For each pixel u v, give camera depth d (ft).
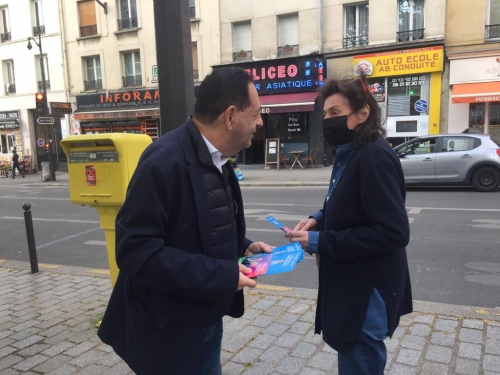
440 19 49.42
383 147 5.87
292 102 55.57
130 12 69.05
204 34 62.85
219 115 5.21
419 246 19.15
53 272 17.46
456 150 34.27
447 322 11.11
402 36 51.98
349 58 54.65
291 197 35.58
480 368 8.95
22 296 14.62
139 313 5.22
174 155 5.02
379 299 6.08
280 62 57.57
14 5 77.46
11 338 11.28
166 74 11.21
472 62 48.49
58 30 74.54
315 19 55.77
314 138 58.18
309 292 13.82
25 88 79.25
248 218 27.04
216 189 5.39
